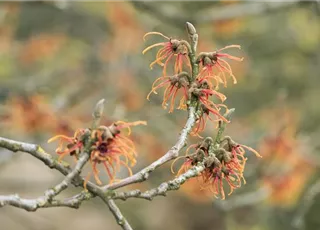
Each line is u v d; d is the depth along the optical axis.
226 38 11.87
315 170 8.98
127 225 3.64
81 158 3.50
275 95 12.59
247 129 10.56
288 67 13.05
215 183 3.94
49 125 7.67
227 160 3.91
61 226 14.87
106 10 11.88
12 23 11.53
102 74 11.15
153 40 11.57
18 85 8.73
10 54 11.50
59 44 12.02
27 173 14.61
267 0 10.28
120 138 3.54
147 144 9.45
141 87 10.80
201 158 3.90
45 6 11.34
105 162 3.51
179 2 12.07
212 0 11.91
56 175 12.70
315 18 12.16
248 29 12.01
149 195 3.74
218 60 4.04
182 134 3.91
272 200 8.33
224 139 3.98
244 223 11.29
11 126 7.67
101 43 12.06
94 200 12.34
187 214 17.23
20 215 11.16
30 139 7.83
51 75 11.06
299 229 9.21
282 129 8.70
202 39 10.94
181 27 9.84
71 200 3.56
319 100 12.82
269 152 8.54
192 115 3.95
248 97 12.80
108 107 10.05
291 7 9.80
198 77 4.03
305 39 12.58
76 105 9.70
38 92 8.55
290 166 8.43
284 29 12.77
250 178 9.26
